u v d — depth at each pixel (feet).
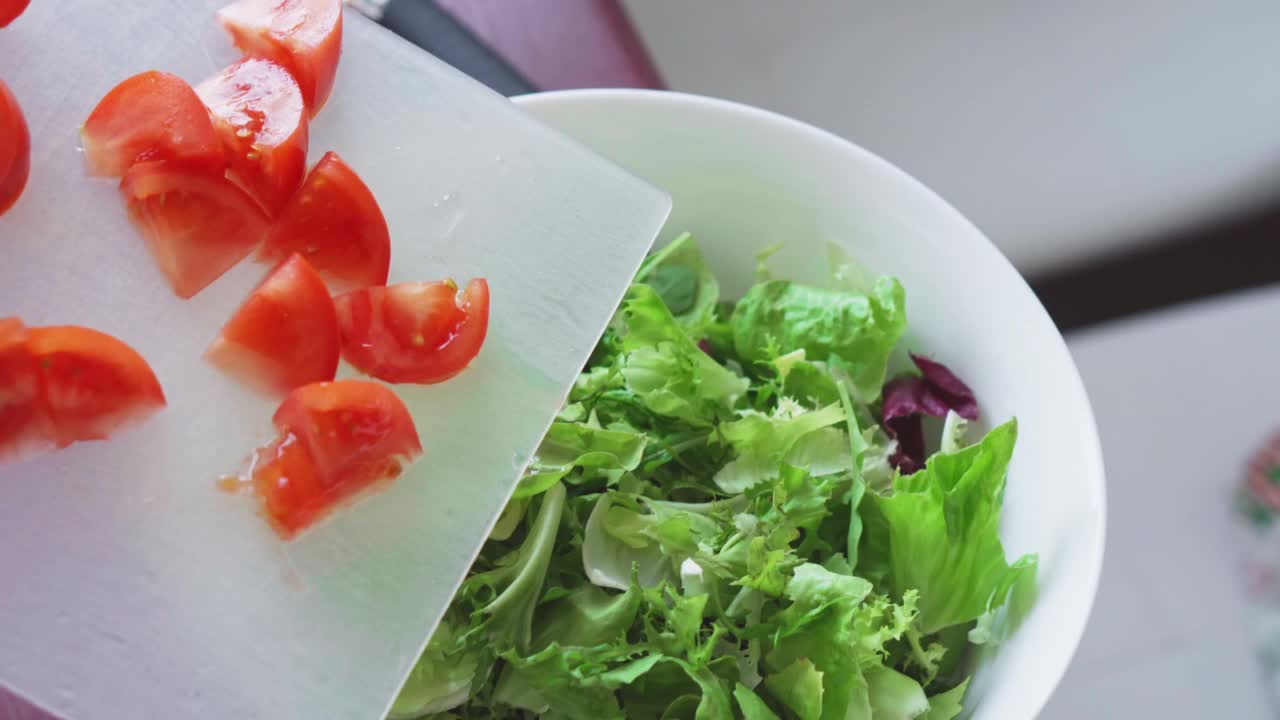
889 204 1.64
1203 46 2.47
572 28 2.18
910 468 1.59
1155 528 2.89
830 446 1.51
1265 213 2.99
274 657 1.13
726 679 1.36
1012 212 2.93
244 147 1.23
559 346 1.26
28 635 1.10
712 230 1.79
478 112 1.33
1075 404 1.46
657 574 1.43
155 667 1.11
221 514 1.15
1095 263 3.12
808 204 1.72
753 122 1.66
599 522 1.42
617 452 1.45
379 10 1.89
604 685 1.31
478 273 1.27
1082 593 1.34
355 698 1.13
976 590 1.40
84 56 1.26
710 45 2.57
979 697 1.40
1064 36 2.44
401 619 1.15
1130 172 2.82
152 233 1.21
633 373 1.50
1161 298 3.10
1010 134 2.71
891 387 1.65
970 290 1.60
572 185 1.32
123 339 1.18
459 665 1.33
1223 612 2.80
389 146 1.30
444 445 1.21
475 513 1.19
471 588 1.35
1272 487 2.91
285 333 1.19
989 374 1.59
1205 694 2.72
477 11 2.13
